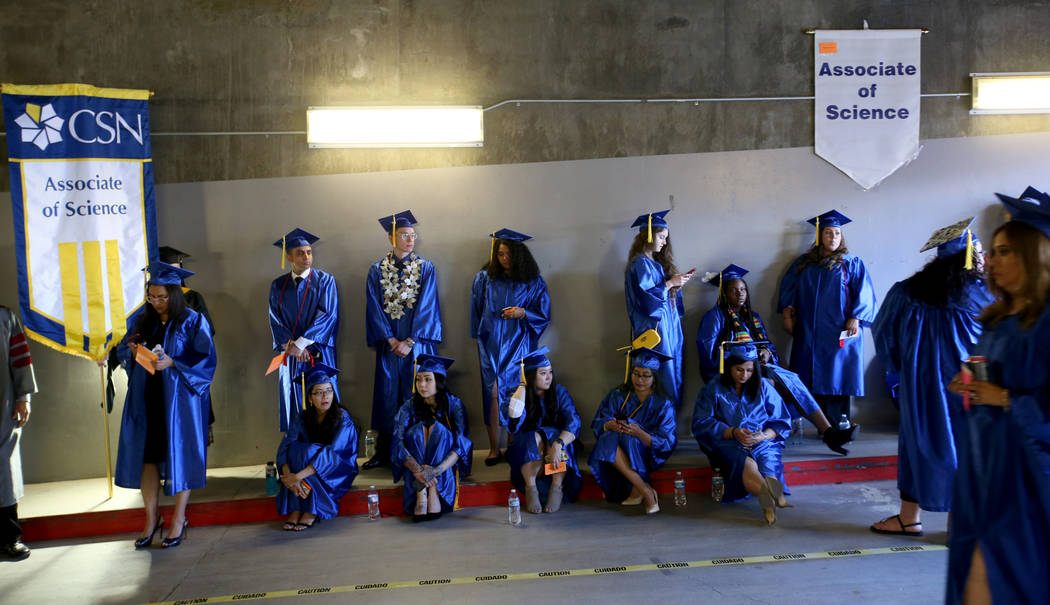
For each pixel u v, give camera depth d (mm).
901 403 4477
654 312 6020
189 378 4898
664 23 6621
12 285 6039
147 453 4918
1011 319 2611
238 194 6293
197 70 6234
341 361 6414
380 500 5457
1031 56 6898
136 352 4789
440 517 5281
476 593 3992
